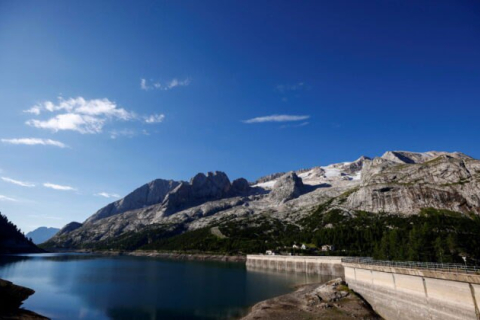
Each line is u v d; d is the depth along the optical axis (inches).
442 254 3238.2
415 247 3358.8
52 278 4180.6
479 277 1128.2
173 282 4018.2
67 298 2844.5
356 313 2102.6
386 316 1929.1
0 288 2111.2
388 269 1877.5
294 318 2086.6
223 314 2345.0
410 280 1627.7
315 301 2458.2
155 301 2787.9
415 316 1565.0
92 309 2449.6
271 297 3019.2
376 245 4340.6
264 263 6205.7
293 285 3789.4
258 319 2100.1
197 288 3550.7
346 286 2755.9
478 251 3380.9
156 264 6855.3
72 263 6820.9
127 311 2406.5
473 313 1165.1
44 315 2230.6
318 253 5772.6
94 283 3804.1
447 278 1301.7
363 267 2373.3
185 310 2464.3
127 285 3690.9
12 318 1866.4
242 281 4165.8
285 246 7155.5
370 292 2245.3
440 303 1362.0
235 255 7839.6
